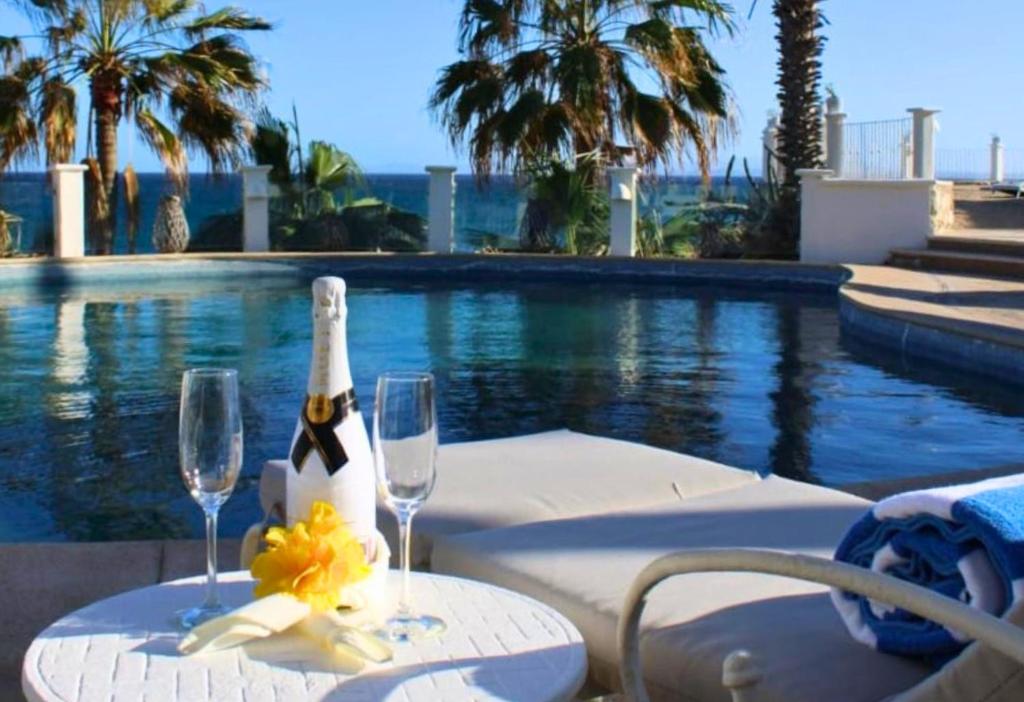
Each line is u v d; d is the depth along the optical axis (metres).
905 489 3.45
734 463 4.93
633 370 7.27
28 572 2.82
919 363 7.51
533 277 13.41
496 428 5.62
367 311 10.59
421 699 1.39
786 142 14.24
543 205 14.51
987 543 1.54
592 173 14.25
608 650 1.96
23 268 12.18
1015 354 6.63
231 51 14.48
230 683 1.41
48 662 1.47
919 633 1.67
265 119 15.16
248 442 5.18
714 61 14.38
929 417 5.82
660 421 5.75
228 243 15.56
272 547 1.57
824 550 2.29
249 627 1.50
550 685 1.44
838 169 15.34
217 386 1.63
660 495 2.81
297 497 1.65
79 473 4.66
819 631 1.83
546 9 14.23
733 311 10.51
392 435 1.62
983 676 1.39
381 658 1.48
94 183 14.28
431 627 1.60
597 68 13.66
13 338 8.59
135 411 5.87
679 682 1.82
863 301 8.80
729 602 1.97
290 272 13.66
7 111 13.54
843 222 13.31
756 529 2.42
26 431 5.41
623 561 2.21
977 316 7.92
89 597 2.70
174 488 4.43
